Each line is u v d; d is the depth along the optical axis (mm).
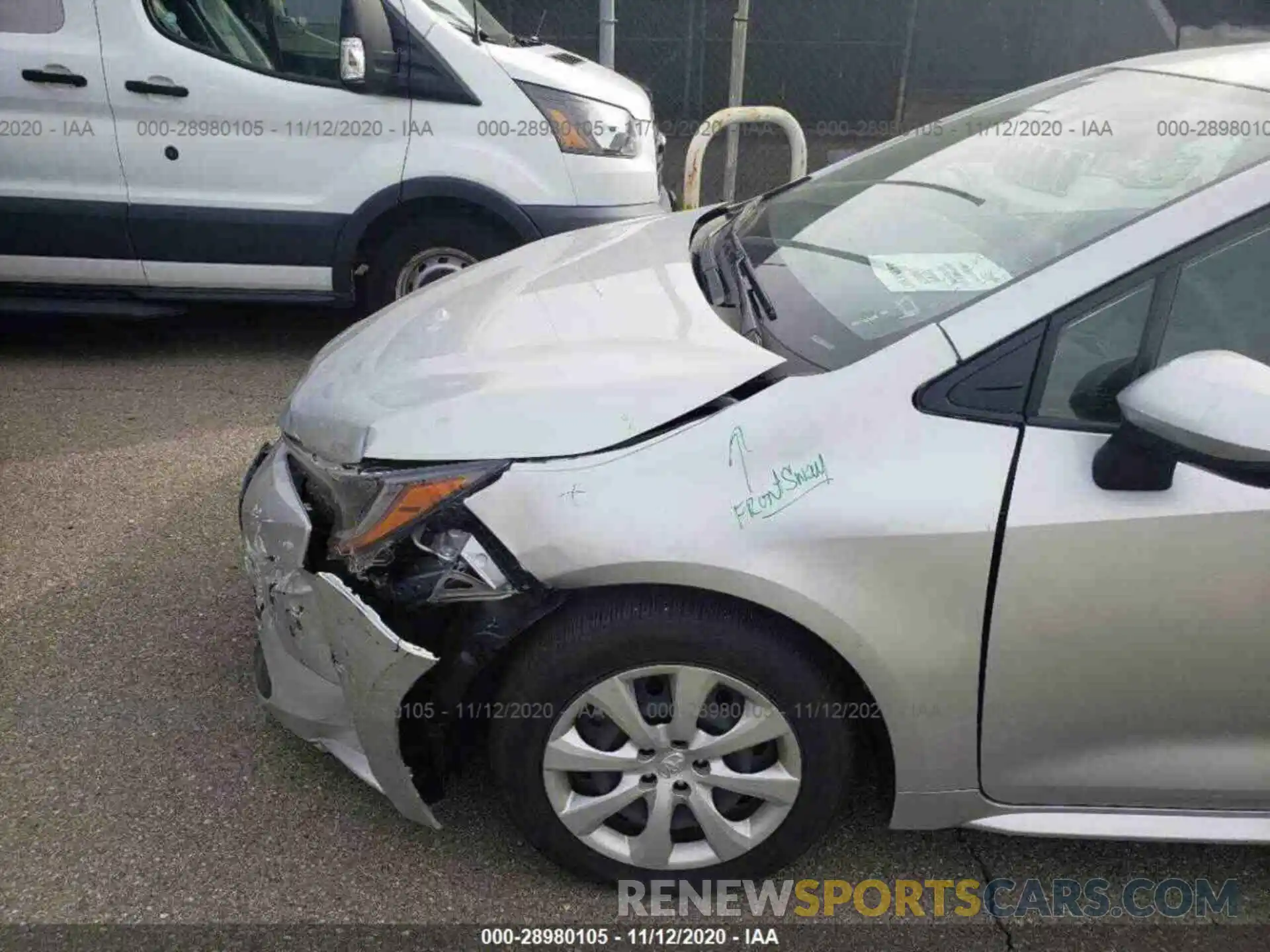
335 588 1929
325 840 2291
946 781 2012
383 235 4691
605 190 4598
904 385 1883
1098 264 1902
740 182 8055
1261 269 1893
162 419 4223
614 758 2018
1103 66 2881
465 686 1939
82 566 3213
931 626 1862
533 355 2117
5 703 2643
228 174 4434
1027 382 1872
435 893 2180
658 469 1857
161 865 2213
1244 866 2326
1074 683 1910
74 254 4492
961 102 10750
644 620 1892
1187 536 1812
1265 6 10953
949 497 1828
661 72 9594
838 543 1827
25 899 2123
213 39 4320
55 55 4230
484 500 1869
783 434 1865
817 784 2023
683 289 2377
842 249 2426
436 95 4410
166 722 2604
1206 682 1913
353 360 2312
